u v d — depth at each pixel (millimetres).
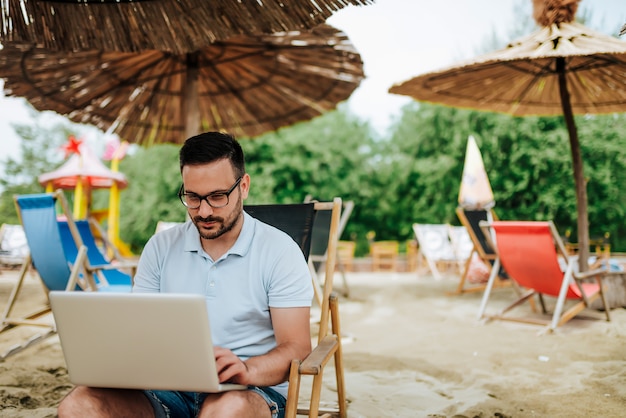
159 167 16484
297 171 15812
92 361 1464
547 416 2516
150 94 5016
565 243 8719
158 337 1389
